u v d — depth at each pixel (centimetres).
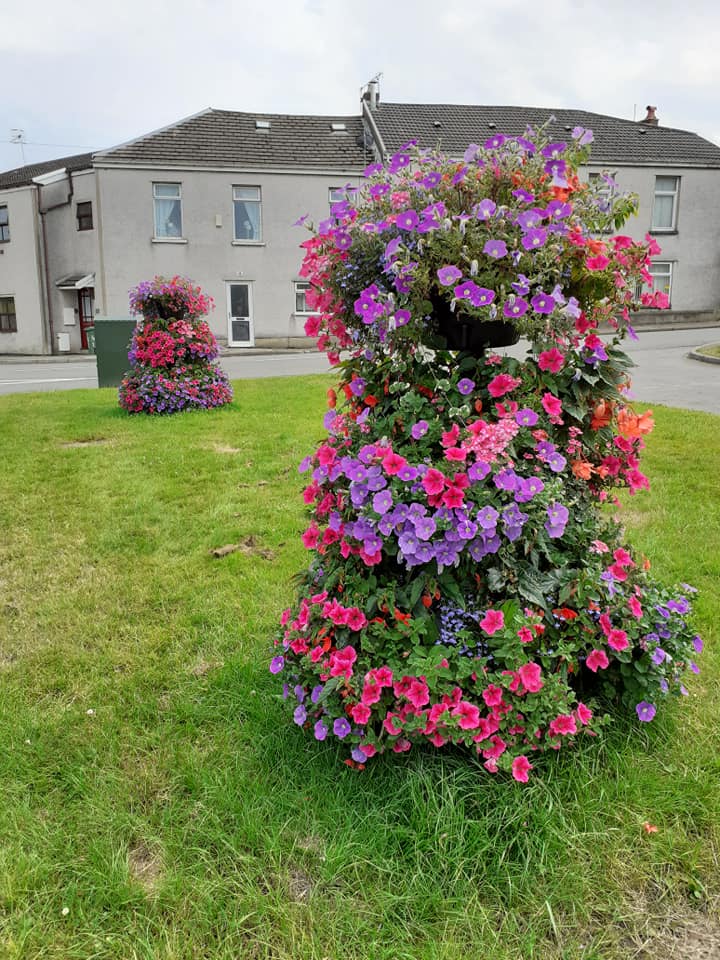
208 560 361
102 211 1855
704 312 2150
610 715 210
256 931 152
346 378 209
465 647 188
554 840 169
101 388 1038
